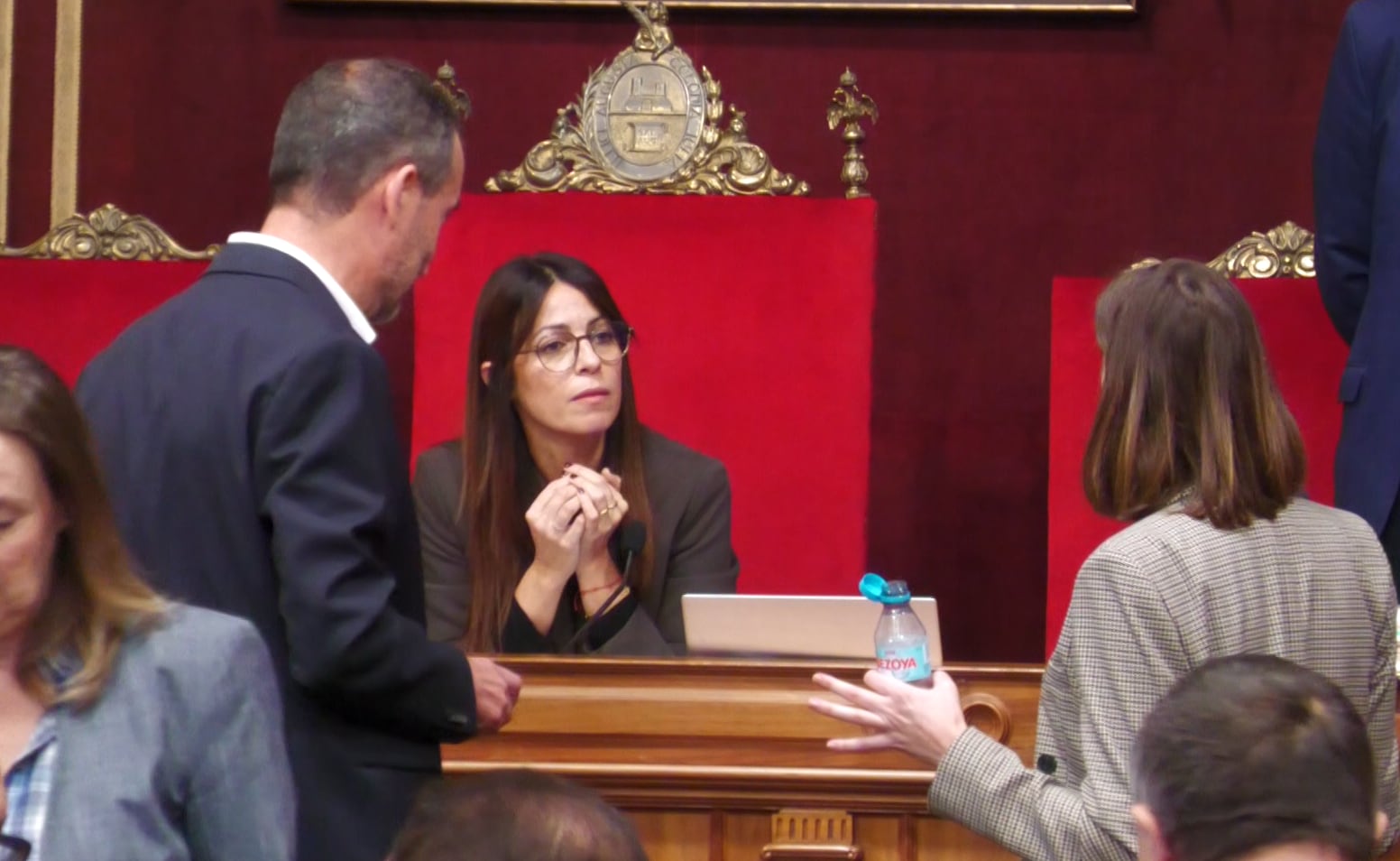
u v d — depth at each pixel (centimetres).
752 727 859
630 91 1404
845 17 1716
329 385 687
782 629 874
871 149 1727
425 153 746
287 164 740
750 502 1358
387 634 667
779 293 1372
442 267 1381
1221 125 1705
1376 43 1236
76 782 528
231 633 558
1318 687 430
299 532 662
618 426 1122
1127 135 1711
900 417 1739
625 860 372
